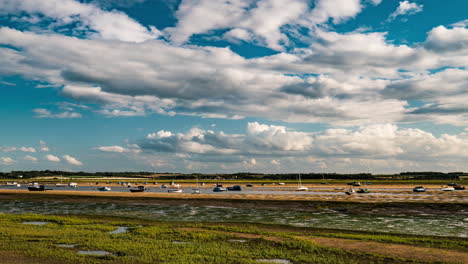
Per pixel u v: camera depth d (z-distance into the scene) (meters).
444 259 20.19
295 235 29.70
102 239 25.73
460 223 42.69
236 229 31.88
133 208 63.62
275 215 51.62
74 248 22.56
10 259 19.12
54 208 64.12
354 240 26.62
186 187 183.00
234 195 95.06
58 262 18.70
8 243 23.66
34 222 37.72
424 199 77.38
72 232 29.14
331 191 131.00
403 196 90.12
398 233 34.81
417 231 36.47
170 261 19.06
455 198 81.19
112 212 56.62
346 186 179.38
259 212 55.91
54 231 29.58
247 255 20.95
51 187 188.75
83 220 39.41
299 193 113.19
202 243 24.77
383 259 20.17
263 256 20.86
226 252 21.64
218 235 27.83
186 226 34.69
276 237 27.61
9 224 34.16
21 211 58.84
